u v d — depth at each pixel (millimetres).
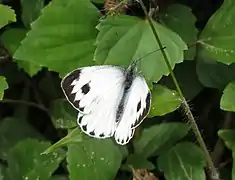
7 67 505
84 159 439
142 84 407
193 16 454
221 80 450
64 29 426
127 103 406
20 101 502
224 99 421
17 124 490
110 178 440
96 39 416
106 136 406
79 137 423
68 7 428
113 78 408
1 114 524
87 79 405
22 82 514
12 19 435
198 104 487
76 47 426
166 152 454
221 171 469
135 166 451
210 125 485
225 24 436
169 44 418
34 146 466
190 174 445
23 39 435
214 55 435
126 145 459
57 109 470
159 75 415
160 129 459
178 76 459
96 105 406
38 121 519
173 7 457
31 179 460
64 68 422
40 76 509
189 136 466
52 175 468
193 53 445
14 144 484
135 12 443
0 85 432
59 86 498
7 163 479
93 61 424
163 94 420
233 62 428
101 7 455
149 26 420
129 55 416
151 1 450
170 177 447
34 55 422
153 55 416
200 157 448
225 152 472
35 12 461
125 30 418
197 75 453
